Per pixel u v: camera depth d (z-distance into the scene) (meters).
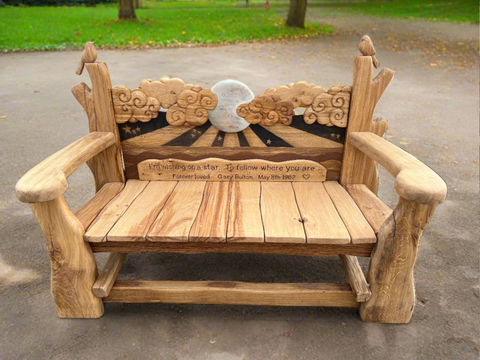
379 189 3.14
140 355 1.60
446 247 2.33
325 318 1.79
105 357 1.59
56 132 4.25
